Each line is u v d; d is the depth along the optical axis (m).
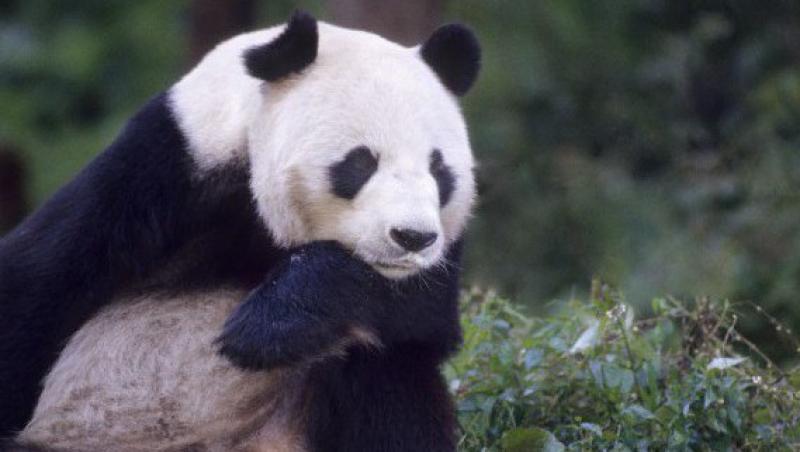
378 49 12.12
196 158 11.93
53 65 35.78
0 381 11.91
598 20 31.05
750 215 22.67
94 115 36.19
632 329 13.66
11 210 35.06
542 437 12.42
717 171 25.06
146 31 36.34
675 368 13.38
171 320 12.23
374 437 12.33
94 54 35.84
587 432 12.66
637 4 30.64
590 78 29.62
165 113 12.06
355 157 11.52
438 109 11.88
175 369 12.09
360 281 11.77
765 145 24.95
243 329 11.52
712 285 21.34
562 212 25.45
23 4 37.22
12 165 35.00
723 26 28.73
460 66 12.48
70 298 11.85
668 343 14.05
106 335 12.20
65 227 11.80
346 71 11.80
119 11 37.00
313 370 12.19
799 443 12.42
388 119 11.54
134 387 12.09
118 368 12.13
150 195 11.84
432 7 25.47
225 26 32.22
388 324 12.00
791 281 20.84
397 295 11.95
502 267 25.06
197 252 12.41
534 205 25.73
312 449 12.31
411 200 11.24
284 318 11.51
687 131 27.25
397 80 11.77
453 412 12.63
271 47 11.77
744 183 23.98
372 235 11.32
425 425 12.40
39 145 35.06
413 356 12.34
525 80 29.88
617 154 27.72
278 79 11.90
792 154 24.33
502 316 15.01
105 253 11.83
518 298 21.94
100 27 36.72
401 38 25.28
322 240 11.89
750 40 28.31
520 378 13.52
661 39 30.08
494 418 13.22
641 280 22.14
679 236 23.48
